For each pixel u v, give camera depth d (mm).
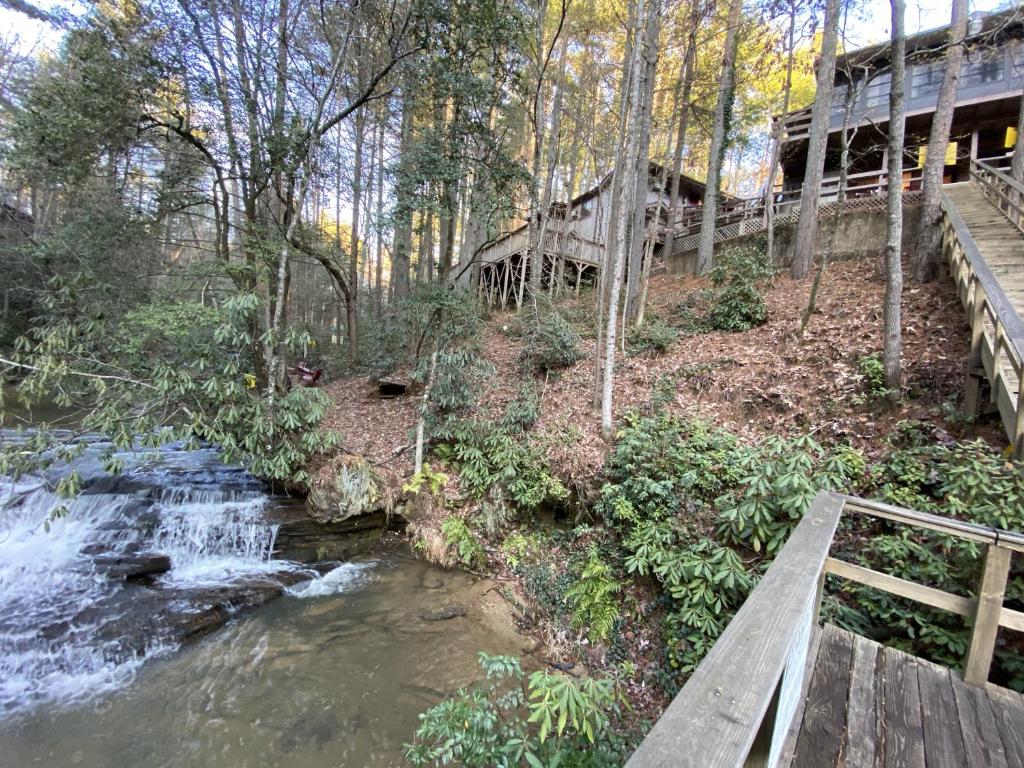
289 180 7699
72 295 6328
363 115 10945
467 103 6598
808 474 4203
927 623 3092
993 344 4066
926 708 2199
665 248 14414
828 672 2455
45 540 5484
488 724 2312
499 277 15164
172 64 6602
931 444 4242
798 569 1688
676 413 6125
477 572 5707
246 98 7004
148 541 5699
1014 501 3035
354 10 6973
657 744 806
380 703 3844
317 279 19094
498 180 6926
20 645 4078
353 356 12570
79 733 3482
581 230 16172
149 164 8320
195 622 4617
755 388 6086
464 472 6418
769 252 10469
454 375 6871
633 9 7824
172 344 5859
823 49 9672
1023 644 2857
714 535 4320
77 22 6547
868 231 9922
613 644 4398
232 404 6070
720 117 12016
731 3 10680
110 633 4336
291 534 6105
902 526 3611
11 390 9289
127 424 5316
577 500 5633
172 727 3562
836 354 6125
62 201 9289
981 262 4621
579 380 7824
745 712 904
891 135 5035
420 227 7617
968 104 11500
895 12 4934
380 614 5008
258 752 3377
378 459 7203
